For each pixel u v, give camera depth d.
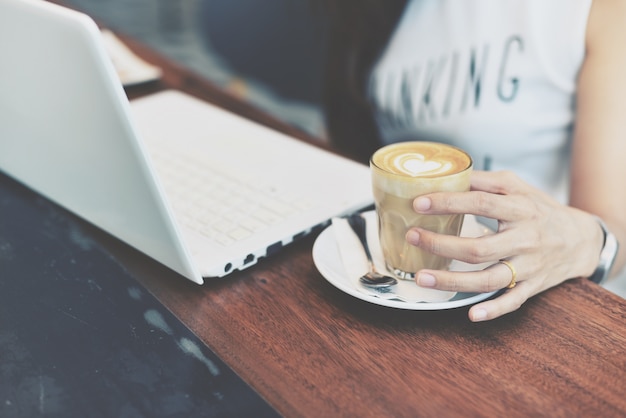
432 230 0.57
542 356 0.51
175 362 0.50
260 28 2.79
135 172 0.52
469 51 1.09
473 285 0.54
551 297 0.59
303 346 0.52
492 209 0.55
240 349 0.52
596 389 0.47
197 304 0.58
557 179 1.09
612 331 0.54
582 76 0.95
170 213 0.52
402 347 0.52
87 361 0.50
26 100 0.59
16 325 0.54
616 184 0.86
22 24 0.52
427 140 1.17
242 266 0.62
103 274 0.62
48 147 0.63
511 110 1.07
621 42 0.91
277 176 0.78
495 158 1.12
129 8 3.84
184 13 3.77
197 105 1.03
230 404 0.46
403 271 0.60
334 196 0.73
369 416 0.45
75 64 0.49
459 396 0.47
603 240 0.66
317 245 0.63
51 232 0.69
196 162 0.83
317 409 0.46
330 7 1.15
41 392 0.47
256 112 1.04
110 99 0.48
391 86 1.19
